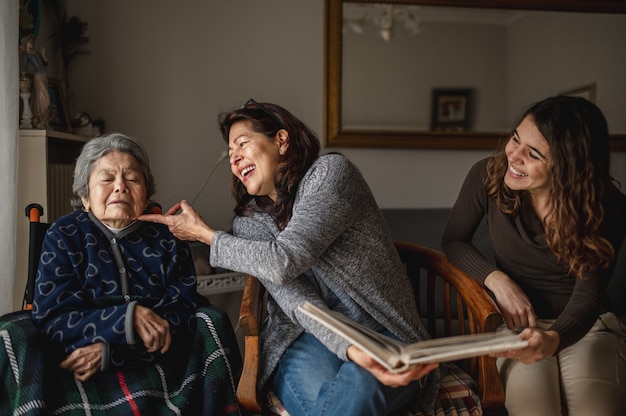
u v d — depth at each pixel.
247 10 2.47
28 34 1.91
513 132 1.45
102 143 1.43
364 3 2.48
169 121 2.44
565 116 1.36
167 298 1.40
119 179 1.40
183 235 1.39
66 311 1.28
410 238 2.32
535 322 1.40
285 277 1.22
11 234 1.62
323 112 2.50
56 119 2.05
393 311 1.32
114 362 1.25
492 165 1.54
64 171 2.03
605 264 1.38
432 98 2.54
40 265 1.33
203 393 1.31
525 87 2.59
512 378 1.38
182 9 2.43
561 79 2.61
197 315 1.40
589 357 1.40
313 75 2.52
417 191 2.62
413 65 2.52
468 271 1.55
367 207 1.36
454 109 2.56
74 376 1.24
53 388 1.21
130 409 1.22
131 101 2.41
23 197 1.75
